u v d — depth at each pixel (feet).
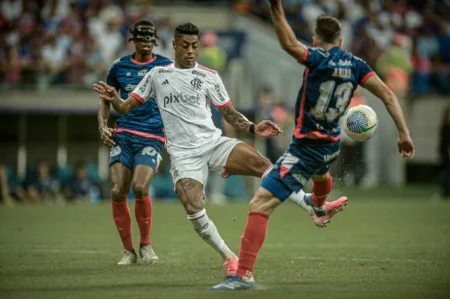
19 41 278.26
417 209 194.80
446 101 290.35
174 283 78.38
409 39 323.57
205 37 287.28
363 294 69.36
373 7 339.36
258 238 73.36
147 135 99.35
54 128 267.59
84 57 269.03
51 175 264.11
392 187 272.72
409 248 114.21
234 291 71.46
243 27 315.58
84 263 97.60
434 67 297.33
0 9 288.92
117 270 89.97
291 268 90.68
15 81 260.83
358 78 74.90
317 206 89.15
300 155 74.64
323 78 73.72
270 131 83.56
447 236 133.28
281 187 74.13
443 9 343.05
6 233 139.54
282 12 73.00
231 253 81.66
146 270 89.86
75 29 285.02
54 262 98.53
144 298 67.77
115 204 97.50
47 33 281.13
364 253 107.55
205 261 99.04
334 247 116.06
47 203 233.76
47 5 294.87
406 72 291.17
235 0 335.88
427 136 289.74
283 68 283.59
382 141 284.61
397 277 82.12
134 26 101.71
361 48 303.68
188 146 84.02
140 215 97.50
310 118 74.33
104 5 299.38
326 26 75.05
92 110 262.06
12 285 76.89
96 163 270.05
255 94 289.33
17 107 259.19
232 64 293.23
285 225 156.87
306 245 119.03
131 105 86.17
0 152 265.54
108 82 103.45
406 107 288.30
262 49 293.64
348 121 82.94
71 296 69.36
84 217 175.22
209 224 81.25
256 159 84.58
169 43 274.77
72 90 262.67
